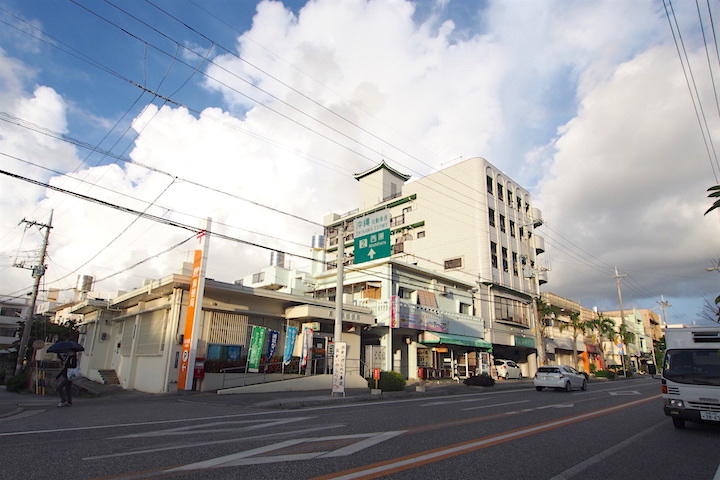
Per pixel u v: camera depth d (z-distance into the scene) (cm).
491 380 2592
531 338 4019
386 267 2739
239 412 1149
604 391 2309
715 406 921
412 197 4359
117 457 595
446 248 3941
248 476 518
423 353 2886
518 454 679
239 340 1969
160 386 1806
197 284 1783
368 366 2452
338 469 556
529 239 4550
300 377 2005
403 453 655
